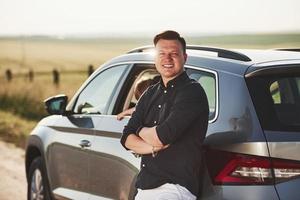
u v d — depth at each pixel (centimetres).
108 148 617
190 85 479
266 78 509
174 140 476
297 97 554
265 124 483
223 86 520
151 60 615
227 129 498
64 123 721
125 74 643
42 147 765
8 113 2545
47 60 7006
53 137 741
